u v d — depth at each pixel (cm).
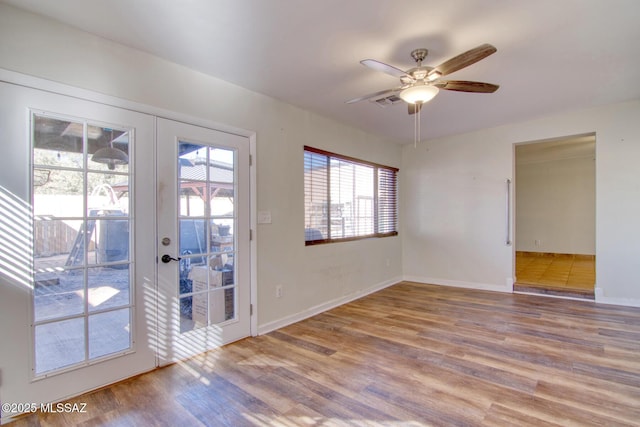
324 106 359
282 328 330
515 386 212
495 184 470
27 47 189
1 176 181
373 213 496
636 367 235
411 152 556
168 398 204
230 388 215
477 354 261
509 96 339
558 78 295
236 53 242
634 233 374
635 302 377
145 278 237
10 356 183
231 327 292
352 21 204
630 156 372
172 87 253
